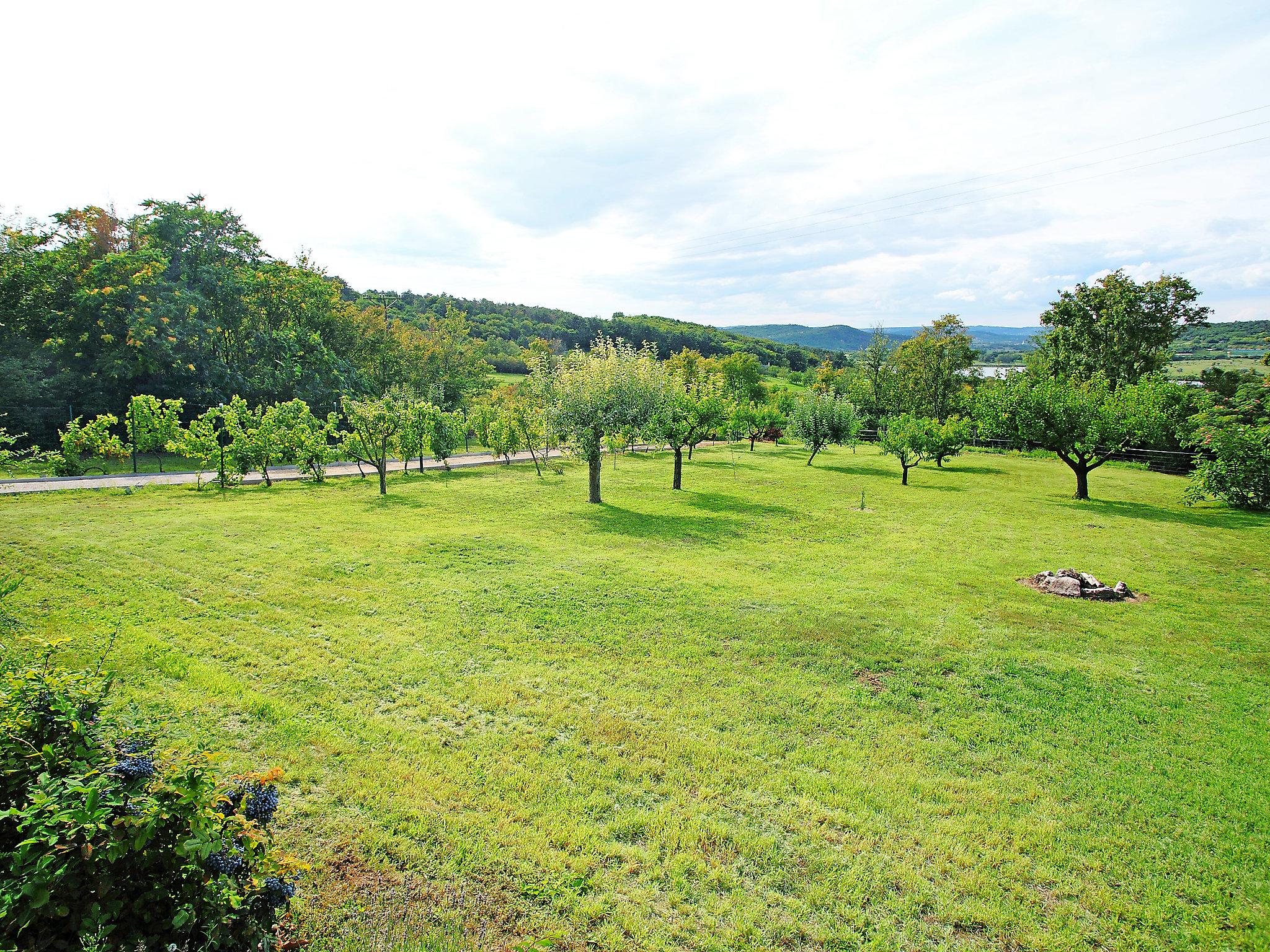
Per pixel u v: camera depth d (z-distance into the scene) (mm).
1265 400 22766
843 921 4031
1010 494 25578
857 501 23016
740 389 60438
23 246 33656
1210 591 12039
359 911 3873
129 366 33250
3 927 2447
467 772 5504
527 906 4035
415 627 8906
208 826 2734
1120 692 7609
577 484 25797
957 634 9391
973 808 5277
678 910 4066
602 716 6621
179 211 38812
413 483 25641
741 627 9391
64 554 11773
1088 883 4438
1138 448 35844
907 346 61062
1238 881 4488
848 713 6891
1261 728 6773
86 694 3100
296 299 43375
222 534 13977
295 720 6242
